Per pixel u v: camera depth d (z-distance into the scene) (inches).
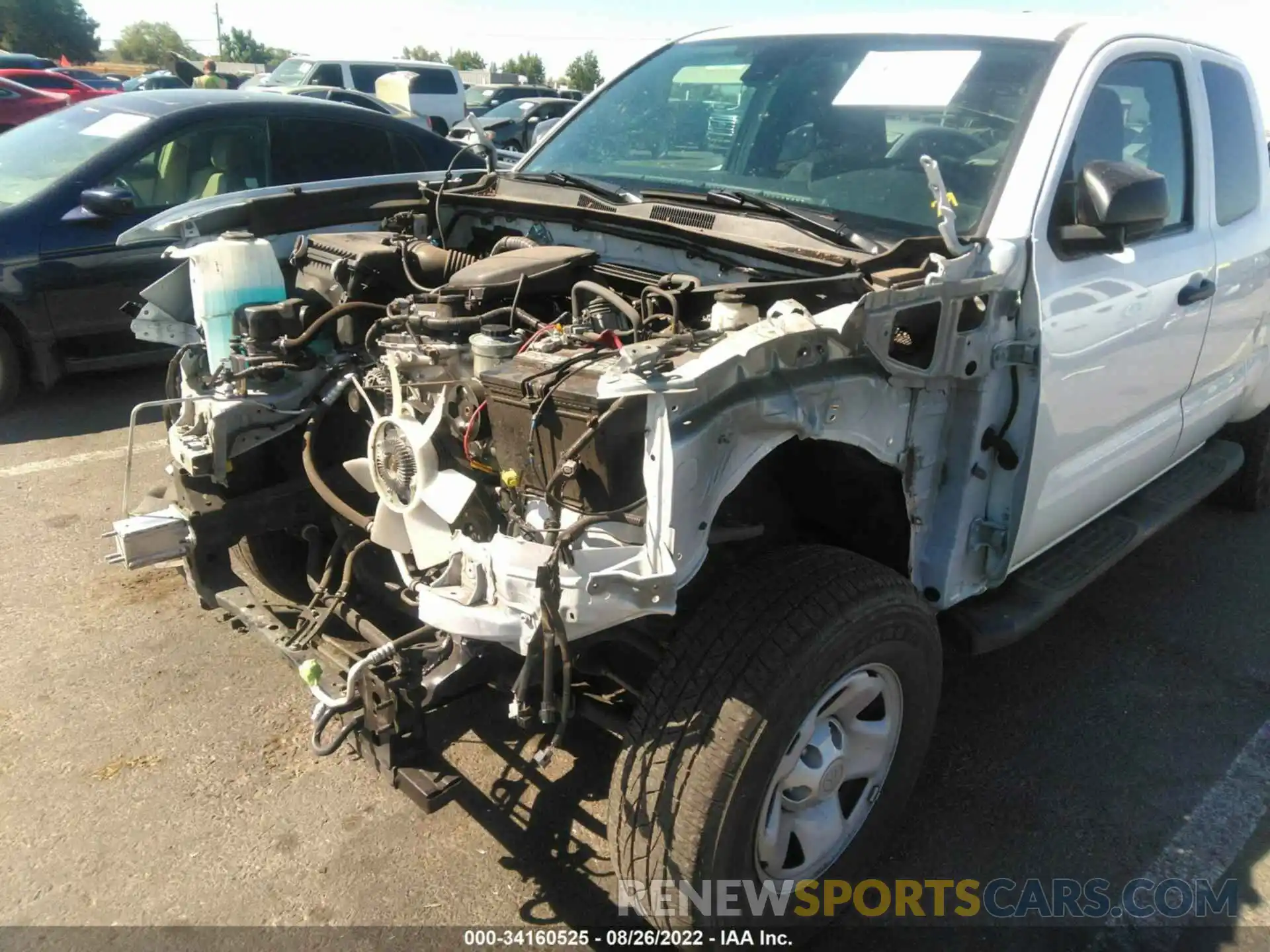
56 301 232.4
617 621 73.9
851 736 93.6
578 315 99.7
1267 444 191.2
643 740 82.1
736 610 84.0
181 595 156.6
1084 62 113.4
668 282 97.8
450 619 76.5
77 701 128.7
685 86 140.7
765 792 82.7
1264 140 161.5
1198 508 205.5
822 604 83.7
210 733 123.6
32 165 248.1
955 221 98.6
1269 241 157.2
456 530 82.1
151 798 112.1
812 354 81.4
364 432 119.5
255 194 141.6
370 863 103.9
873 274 91.9
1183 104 135.3
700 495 74.3
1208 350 145.3
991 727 130.6
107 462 211.2
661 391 69.3
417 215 135.7
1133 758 125.4
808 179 118.3
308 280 125.6
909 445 95.9
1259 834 113.0
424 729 88.1
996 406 101.9
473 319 98.6
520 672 78.0
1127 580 172.1
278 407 110.4
